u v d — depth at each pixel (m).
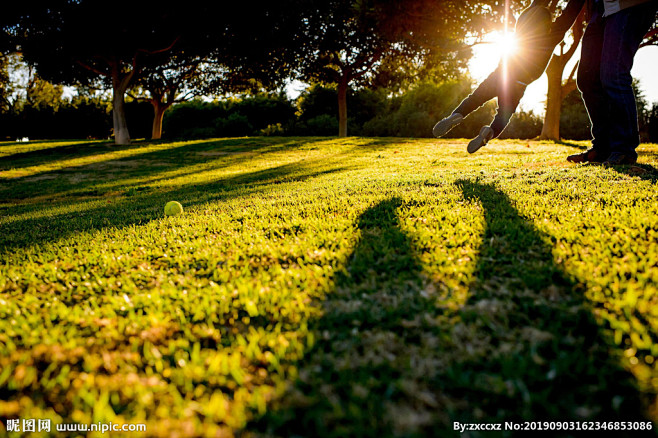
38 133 49.16
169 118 58.78
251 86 32.34
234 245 3.05
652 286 1.84
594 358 1.44
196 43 24.27
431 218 3.33
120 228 4.59
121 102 24.41
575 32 17.70
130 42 22.44
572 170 5.20
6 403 1.42
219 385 1.47
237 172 13.07
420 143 18.67
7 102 45.03
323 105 54.97
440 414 1.26
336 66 31.52
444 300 1.89
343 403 1.33
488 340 1.58
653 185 3.77
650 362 1.39
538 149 12.70
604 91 4.97
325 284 2.16
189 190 9.80
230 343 1.73
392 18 16.56
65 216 6.55
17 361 1.66
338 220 3.56
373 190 5.41
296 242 2.96
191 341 1.78
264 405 1.31
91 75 26.69
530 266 2.20
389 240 2.82
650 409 1.22
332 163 12.78
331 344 1.64
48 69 24.42
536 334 1.60
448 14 16.33
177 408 1.33
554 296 1.87
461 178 6.00
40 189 12.04
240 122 54.69
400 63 27.23
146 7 20.70
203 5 21.59
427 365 1.47
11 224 5.98
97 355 1.68
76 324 1.97
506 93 4.16
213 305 2.01
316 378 1.44
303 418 1.28
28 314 2.08
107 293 2.34
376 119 49.81
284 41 25.22
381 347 1.58
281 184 8.31
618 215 2.89
